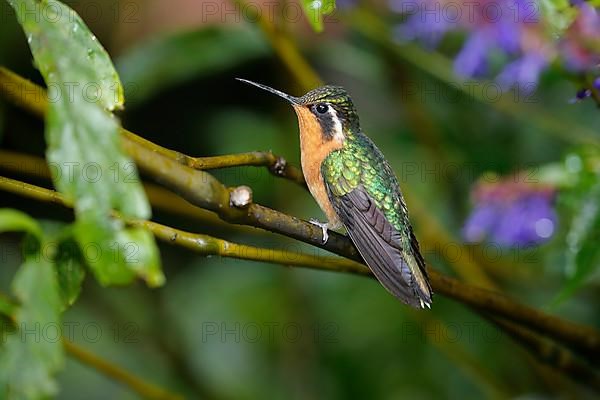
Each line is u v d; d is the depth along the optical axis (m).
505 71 7.85
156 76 10.90
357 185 8.44
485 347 12.17
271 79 13.20
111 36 11.95
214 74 13.02
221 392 12.52
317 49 11.98
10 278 12.33
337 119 8.80
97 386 12.45
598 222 7.46
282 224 5.80
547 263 9.51
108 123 3.71
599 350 7.79
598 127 11.61
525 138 12.23
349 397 12.41
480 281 10.76
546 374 11.06
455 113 12.70
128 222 5.46
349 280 12.68
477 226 8.50
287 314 12.77
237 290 13.10
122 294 12.77
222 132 13.07
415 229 12.02
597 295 11.19
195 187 4.83
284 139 12.89
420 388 12.27
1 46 11.56
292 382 12.62
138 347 12.69
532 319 7.63
